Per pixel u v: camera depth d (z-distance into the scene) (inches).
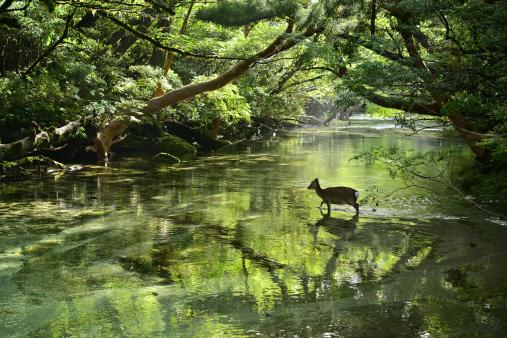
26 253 327.9
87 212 437.4
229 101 921.5
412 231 373.7
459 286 267.9
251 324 227.1
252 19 693.9
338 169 676.1
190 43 748.0
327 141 1066.7
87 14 787.4
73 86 724.7
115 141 778.2
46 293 264.2
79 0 509.7
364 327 222.5
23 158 626.5
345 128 1424.7
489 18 323.6
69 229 384.5
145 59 1075.3
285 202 480.7
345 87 402.9
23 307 247.0
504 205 449.1
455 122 478.3
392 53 470.6
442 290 262.7
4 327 226.4
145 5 507.8
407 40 470.9
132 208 454.0
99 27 882.1
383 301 250.5
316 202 480.7
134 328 224.5
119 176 626.2
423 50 533.6
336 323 226.7
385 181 579.2
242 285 274.1
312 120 1574.8
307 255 323.3
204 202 480.1
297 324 226.2
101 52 824.3
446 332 217.0
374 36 417.7
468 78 354.6
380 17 618.5
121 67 884.6
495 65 343.3
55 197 497.7
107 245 345.7
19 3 624.7
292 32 650.2
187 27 982.4
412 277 282.2
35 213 432.5
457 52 384.8
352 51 557.9
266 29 1019.3
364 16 564.1
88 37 855.7
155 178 613.6
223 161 767.7
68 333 220.4
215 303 250.5
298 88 1208.2
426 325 223.5
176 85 882.8
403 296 256.1
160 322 230.4
